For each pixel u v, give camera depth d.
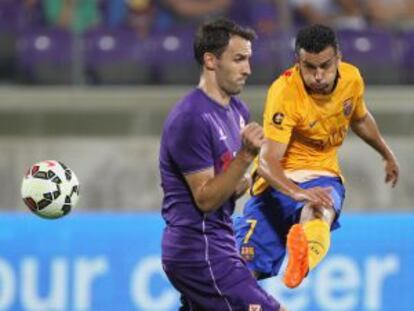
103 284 27.88
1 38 40.22
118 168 37.97
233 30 18.39
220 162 18.48
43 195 20.11
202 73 18.73
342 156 37.81
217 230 18.86
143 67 39.75
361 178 37.72
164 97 38.56
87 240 28.02
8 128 38.44
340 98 20.77
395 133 38.22
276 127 20.56
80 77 39.47
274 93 20.72
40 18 40.84
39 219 28.08
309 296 27.59
